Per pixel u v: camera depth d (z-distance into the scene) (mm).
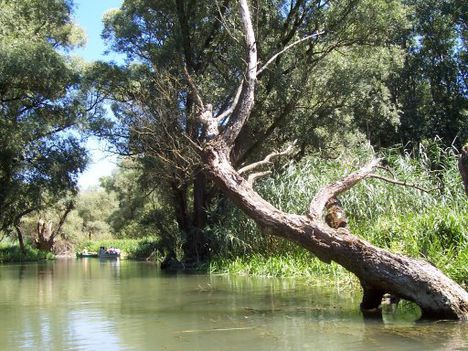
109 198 53656
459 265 5820
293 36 16766
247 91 7367
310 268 9234
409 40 29547
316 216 5488
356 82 17547
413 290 4707
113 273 12727
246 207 6035
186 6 17250
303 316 4910
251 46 7738
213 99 15766
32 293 7762
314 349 3457
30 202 24562
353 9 16484
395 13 16703
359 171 6043
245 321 4672
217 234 13320
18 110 22078
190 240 15711
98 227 52250
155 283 9203
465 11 28641
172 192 19016
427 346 3471
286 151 7801
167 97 14789
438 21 29359
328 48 17750
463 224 6941
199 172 14352
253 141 17922
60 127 22547
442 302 4586
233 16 15125
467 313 4559
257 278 9555
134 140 17156
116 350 3588
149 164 17297
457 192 8734
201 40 17828
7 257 30109
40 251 34062
